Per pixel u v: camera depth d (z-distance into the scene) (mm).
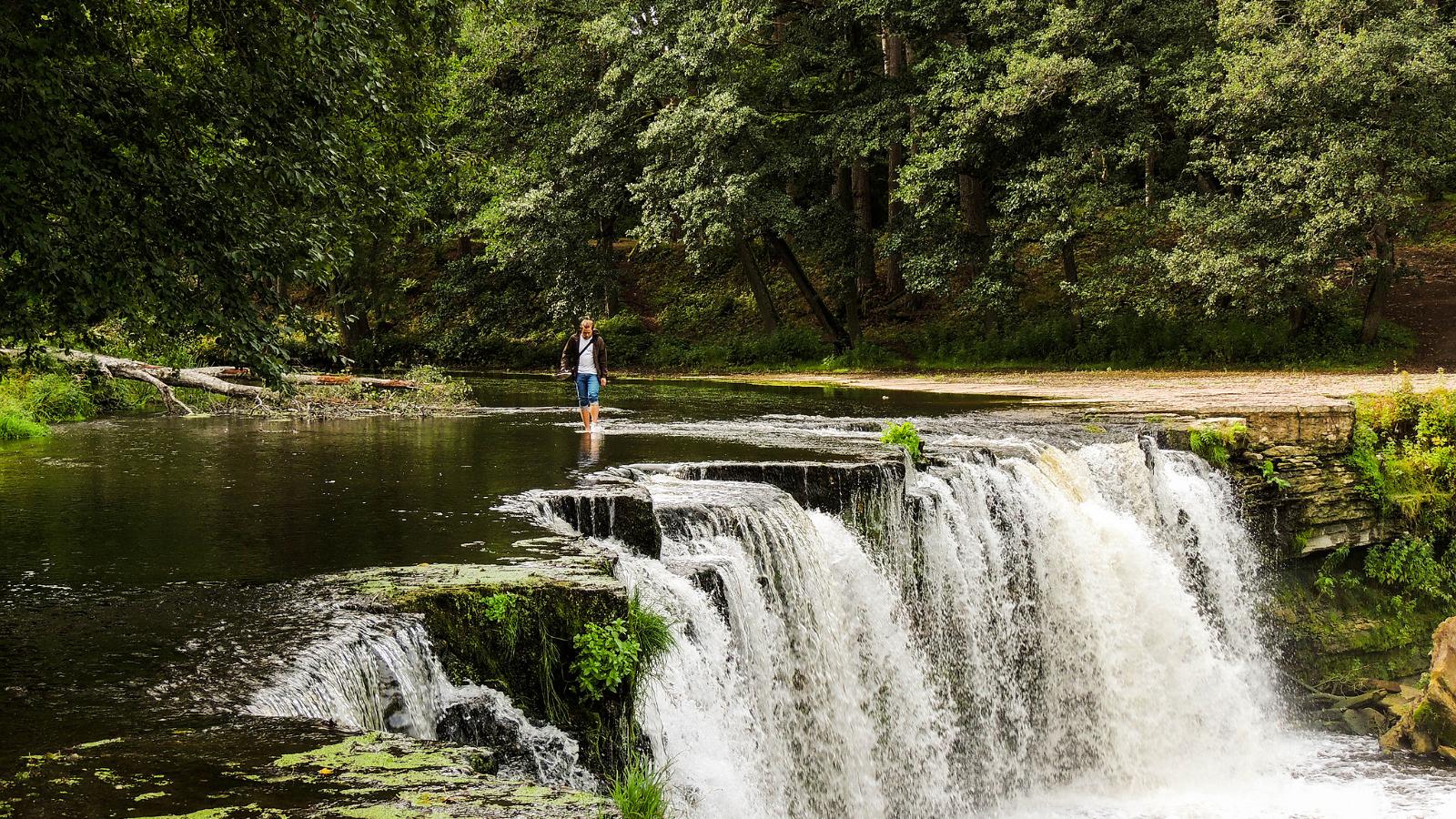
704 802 7441
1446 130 28109
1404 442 19203
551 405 24141
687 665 8062
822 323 40656
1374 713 15641
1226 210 30469
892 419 19188
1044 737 13836
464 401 24219
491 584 7281
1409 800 12656
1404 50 27500
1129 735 14141
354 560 8195
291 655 5934
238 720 5004
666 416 20719
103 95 9242
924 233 35562
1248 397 21844
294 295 48656
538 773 6520
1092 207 32094
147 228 9180
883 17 34844
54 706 5172
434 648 6656
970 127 32000
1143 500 16078
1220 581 16547
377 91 11281
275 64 10023
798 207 36656
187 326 10055
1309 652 17328
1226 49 31859
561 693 7012
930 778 11680
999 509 13859
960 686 12828
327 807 3967
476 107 39750
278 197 10398
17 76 8508
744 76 36344
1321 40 28453
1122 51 32938
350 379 23688
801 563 10727
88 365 21391
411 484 11984
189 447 16062
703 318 46406
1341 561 18438
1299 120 28969
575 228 39469
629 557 9031
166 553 8500
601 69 39656
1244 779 13805
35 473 13211
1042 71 30391
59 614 6781
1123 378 29906
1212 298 30453
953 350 37844
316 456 14750
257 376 10445
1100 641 14258
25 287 9016
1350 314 33406
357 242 12781
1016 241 34031
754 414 20984
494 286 46938
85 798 4055
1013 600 13789
